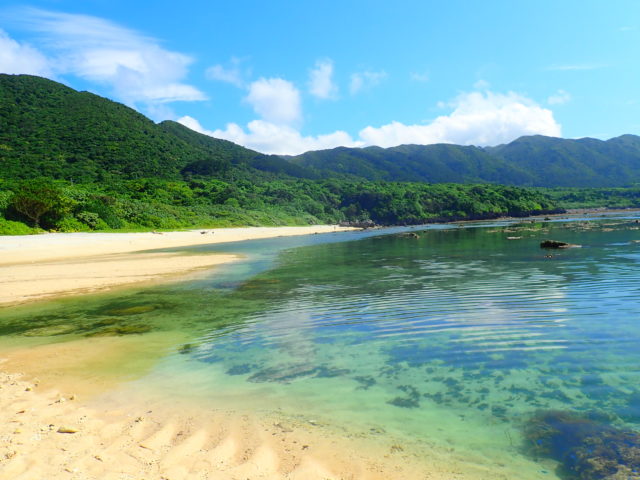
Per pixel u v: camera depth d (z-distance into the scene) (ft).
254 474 16.14
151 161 491.31
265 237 229.66
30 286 66.13
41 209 191.52
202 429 20.20
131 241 172.14
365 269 81.66
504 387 25.04
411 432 19.98
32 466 16.19
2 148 440.04
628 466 16.53
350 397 24.27
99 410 22.54
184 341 36.37
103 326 41.86
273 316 44.98
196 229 270.67
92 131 531.50
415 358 30.76
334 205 453.58
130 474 15.89
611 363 27.94
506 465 16.98
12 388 25.95
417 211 427.74
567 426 20.08
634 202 549.13
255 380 27.25
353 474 16.30
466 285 58.85
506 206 449.89
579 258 83.92
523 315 41.22
